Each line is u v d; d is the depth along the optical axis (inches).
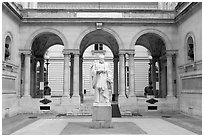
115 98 1354.6
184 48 1052.5
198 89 904.3
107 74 686.5
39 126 726.5
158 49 1425.9
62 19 1101.7
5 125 754.2
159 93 1444.4
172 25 1133.1
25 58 1107.3
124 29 1123.9
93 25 1117.1
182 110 1059.9
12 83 1012.5
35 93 1387.8
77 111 1038.4
